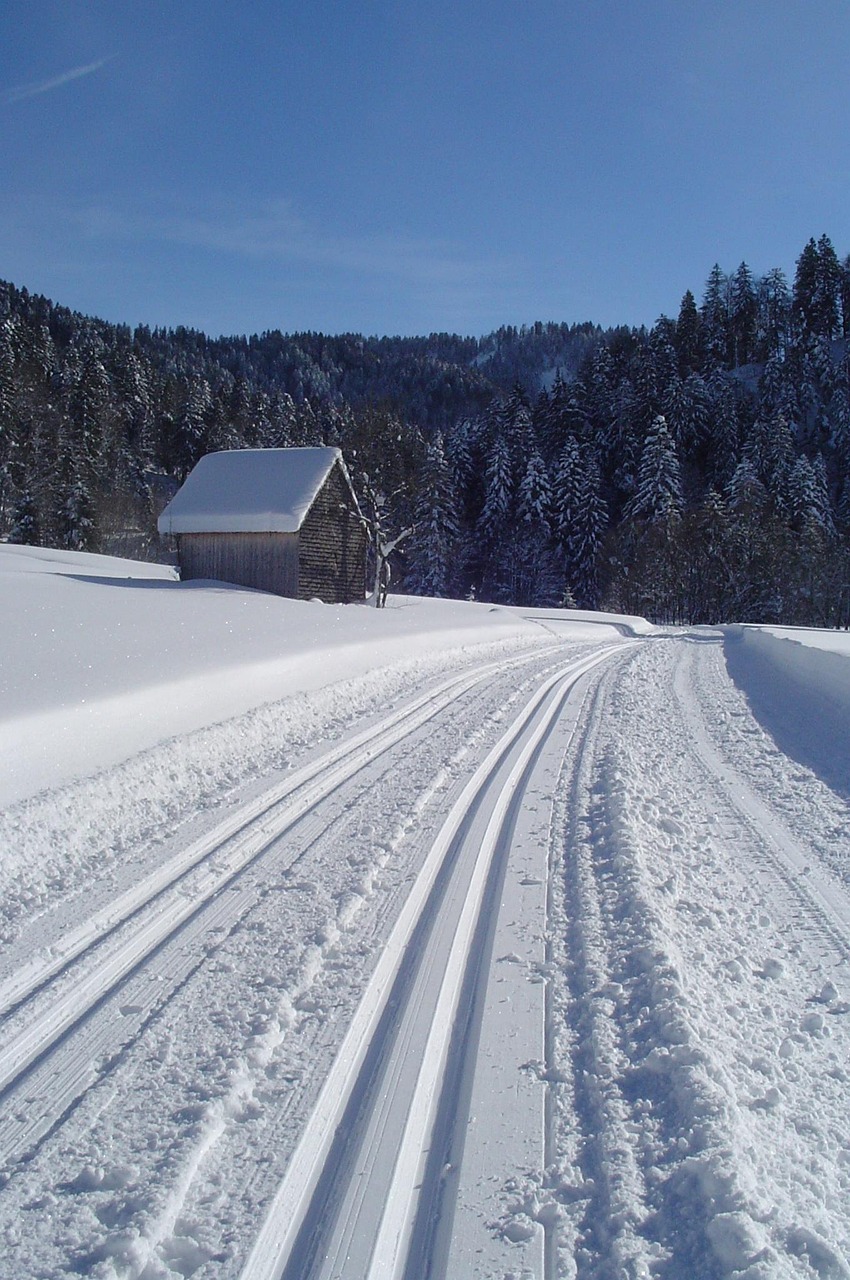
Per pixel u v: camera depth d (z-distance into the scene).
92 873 5.05
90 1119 2.89
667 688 14.96
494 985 3.94
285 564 27.44
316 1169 2.71
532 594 70.50
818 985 4.18
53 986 3.76
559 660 19.28
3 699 6.42
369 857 5.52
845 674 12.53
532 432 81.81
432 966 4.09
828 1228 2.52
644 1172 2.71
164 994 3.72
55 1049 3.29
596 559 69.50
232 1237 2.41
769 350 110.62
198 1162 2.71
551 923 4.64
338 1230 2.46
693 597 63.78
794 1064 3.45
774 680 16.03
